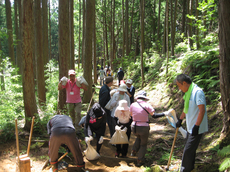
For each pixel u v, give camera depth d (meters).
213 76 5.93
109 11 24.78
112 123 5.22
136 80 14.24
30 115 5.06
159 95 9.28
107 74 17.03
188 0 10.19
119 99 4.99
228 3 3.39
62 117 3.66
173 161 3.96
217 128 4.54
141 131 4.05
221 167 2.88
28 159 2.98
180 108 6.91
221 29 3.52
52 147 3.42
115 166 4.12
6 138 4.46
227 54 3.49
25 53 4.88
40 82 7.90
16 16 13.62
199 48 8.14
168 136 5.39
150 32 23.05
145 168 3.97
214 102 5.47
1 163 3.76
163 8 21.41
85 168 3.97
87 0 8.91
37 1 7.90
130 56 20.62
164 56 12.97
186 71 7.75
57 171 3.54
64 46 6.28
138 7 23.25
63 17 6.18
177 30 19.52
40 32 7.92
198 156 3.81
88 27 9.08
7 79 9.86
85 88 5.61
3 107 6.22
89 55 9.25
